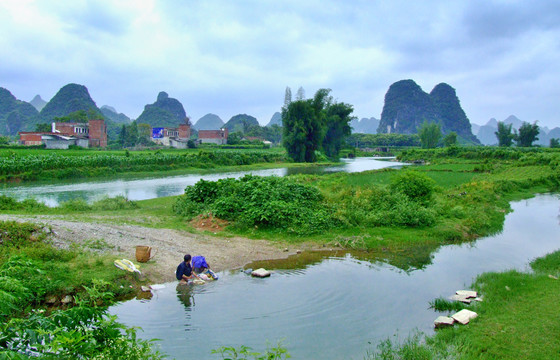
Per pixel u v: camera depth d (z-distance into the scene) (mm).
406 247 14422
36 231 11656
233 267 11867
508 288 9594
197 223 16562
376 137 172625
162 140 109625
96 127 89312
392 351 6750
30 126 191375
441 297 9531
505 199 27672
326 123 89312
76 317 4824
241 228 15812
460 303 8844
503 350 6715
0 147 66875
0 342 4375
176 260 11938
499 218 19984
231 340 7266
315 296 9492
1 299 4777
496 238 16203
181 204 19125
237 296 9492
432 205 19453
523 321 7746
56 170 42031
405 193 20469
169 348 6883
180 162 57656
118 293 9344
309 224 15914
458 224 17406
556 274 10805
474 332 7426
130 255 11750
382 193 19781
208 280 10617
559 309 8180
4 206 18625
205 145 112688
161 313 8453
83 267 9930
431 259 12938
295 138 76688
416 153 92250
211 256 12602
